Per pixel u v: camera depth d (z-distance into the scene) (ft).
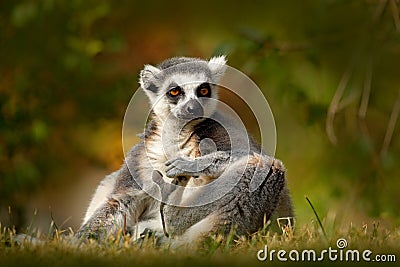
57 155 51.21
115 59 52.13
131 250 24.85
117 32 50.03
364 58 43.96
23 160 48.88
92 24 50.75
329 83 47.65
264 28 52.49
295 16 51.42
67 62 48.24
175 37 53.21
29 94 49.67
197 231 27.20
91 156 51.62
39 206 51.37
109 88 50.83
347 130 48.24
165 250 25.08
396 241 26.94
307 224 29.84
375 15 43.27
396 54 47.39
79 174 52.37
